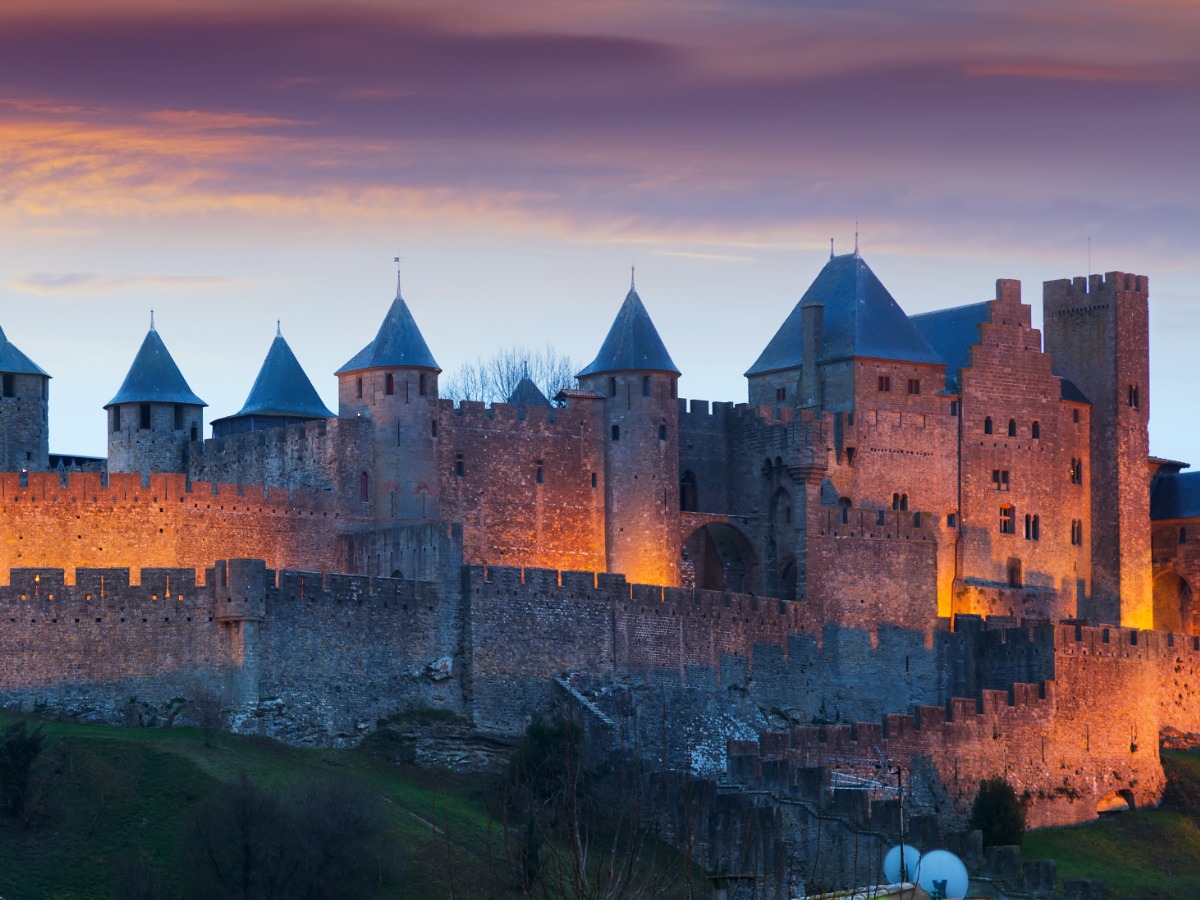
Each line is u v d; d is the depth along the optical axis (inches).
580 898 3752.5
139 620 6245.1
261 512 7224.4
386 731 6481.3
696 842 5836.6
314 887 5403.5
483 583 6766.7
